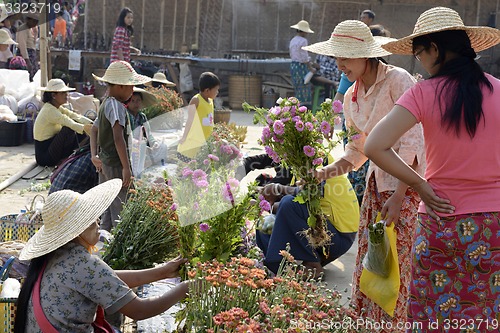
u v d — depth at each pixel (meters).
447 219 3.13
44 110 9.30
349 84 7.03
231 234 3.91
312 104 15.79
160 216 4.23
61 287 3.18
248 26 18.92
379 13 18.81
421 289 3.22
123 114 5.90
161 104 7.36
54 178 6.72
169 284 4.41
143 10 18.56
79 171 6.62
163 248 4.24
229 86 17.34
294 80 15.45
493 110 3.08
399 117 3.13
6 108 11.21
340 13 18.80
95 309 3.27
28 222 5.13
